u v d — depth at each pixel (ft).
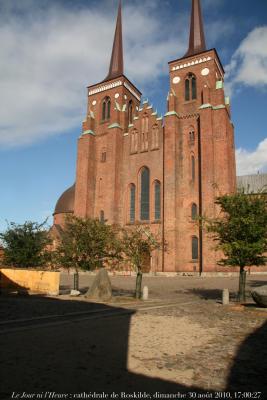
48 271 94.89
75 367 27.25
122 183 187.83
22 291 91.25
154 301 78.23
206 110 163.02
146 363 28.89
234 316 53.42
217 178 155.74
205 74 179.01
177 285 119.44
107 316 52.85
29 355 30.17
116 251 95.04
